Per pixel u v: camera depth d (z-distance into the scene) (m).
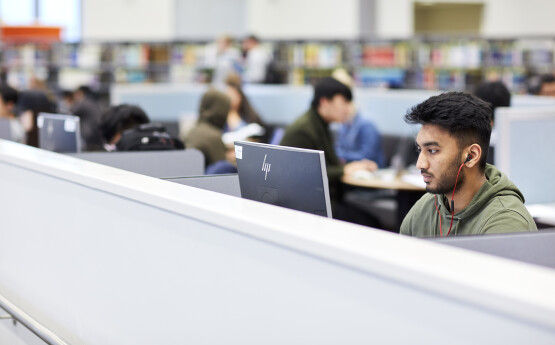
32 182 2.15
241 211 1.38
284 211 1.38
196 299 1.49
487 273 0.99
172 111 8.75
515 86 10.95
